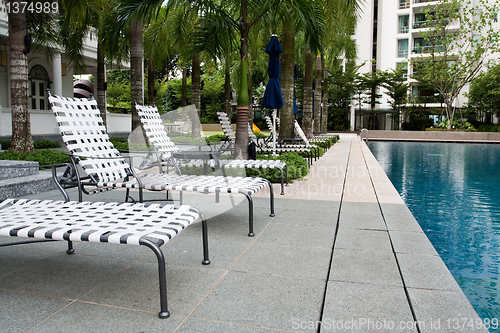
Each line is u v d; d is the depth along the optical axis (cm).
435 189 695
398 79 3462
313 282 234
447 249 355
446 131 2489
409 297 212
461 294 216
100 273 248
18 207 257
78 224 212
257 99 4047
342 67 3631
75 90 1282
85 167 351
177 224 214
